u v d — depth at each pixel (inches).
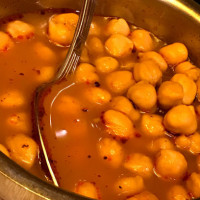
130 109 8.0
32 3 9.4
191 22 9.2
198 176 7.2
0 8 9.1
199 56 9.4
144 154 7.5
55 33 8.8
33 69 8.3
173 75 9.2
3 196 6.1
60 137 7.3
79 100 7.9
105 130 7.6
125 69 9.0
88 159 7.2
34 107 7.5
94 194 6.7
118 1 9.6
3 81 8.0
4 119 7.5
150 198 6.7
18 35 8.7
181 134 7.8
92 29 9.5
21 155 6.9
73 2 9.6
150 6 9.5
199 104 8.7
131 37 9.6
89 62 8.8
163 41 9.9
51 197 5.5
